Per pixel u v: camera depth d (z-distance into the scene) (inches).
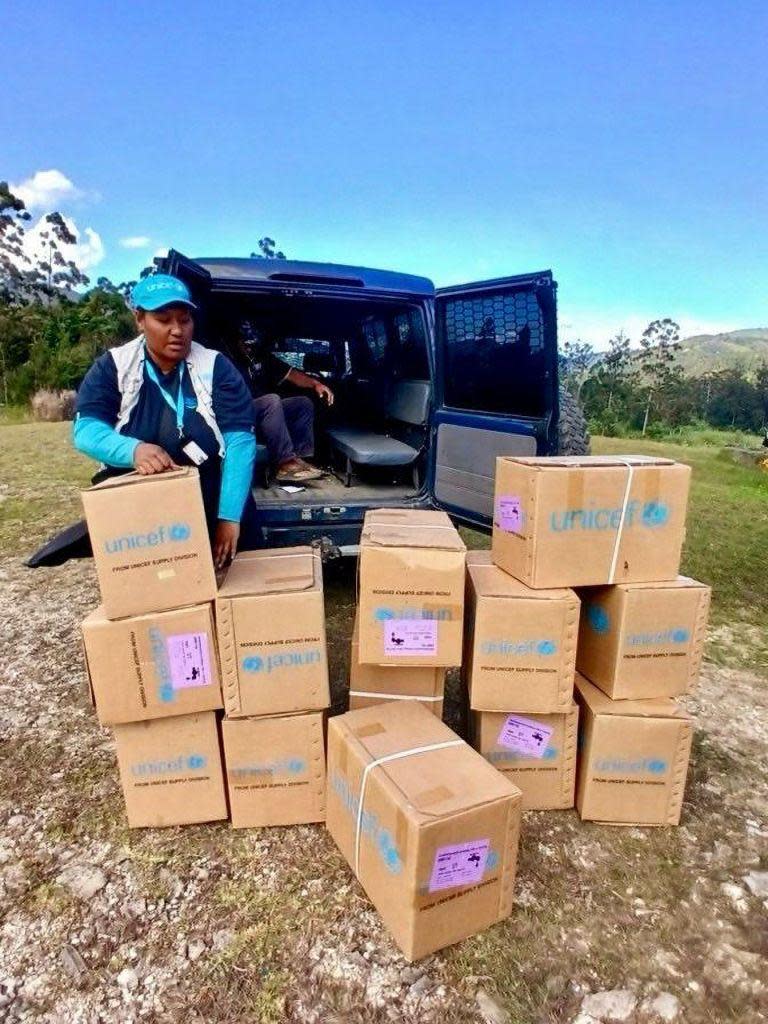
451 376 152.9
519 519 84.1
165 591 74.5
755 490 321.4
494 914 69.3
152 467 76.9
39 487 275.4
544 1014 60.7
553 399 123.5
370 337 193.8
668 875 77.7
